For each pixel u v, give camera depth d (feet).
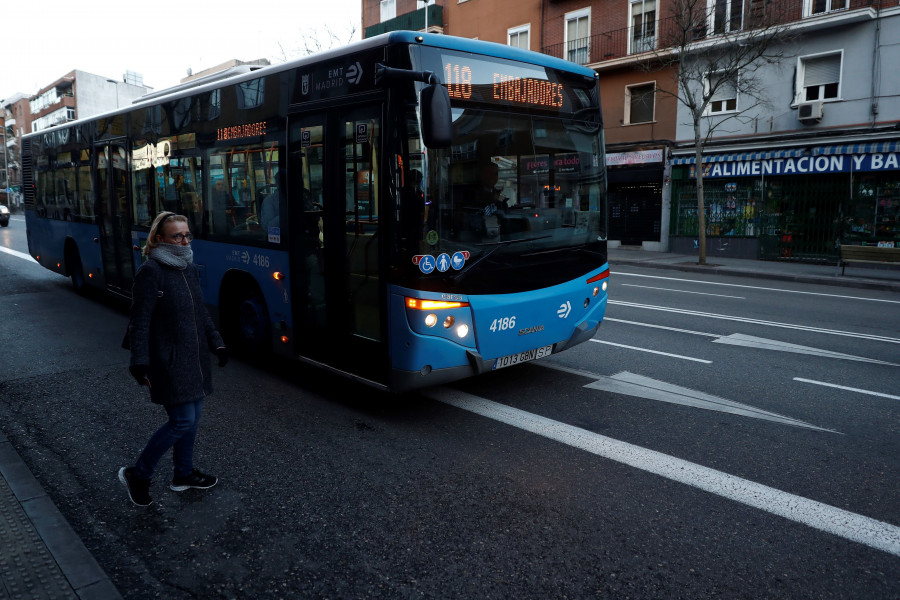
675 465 14.30
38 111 279.69
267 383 20.65
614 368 22.43
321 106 17.47
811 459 14.65
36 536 10.90
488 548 10.96
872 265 58.90
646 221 78.02
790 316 33.68
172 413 12.10
